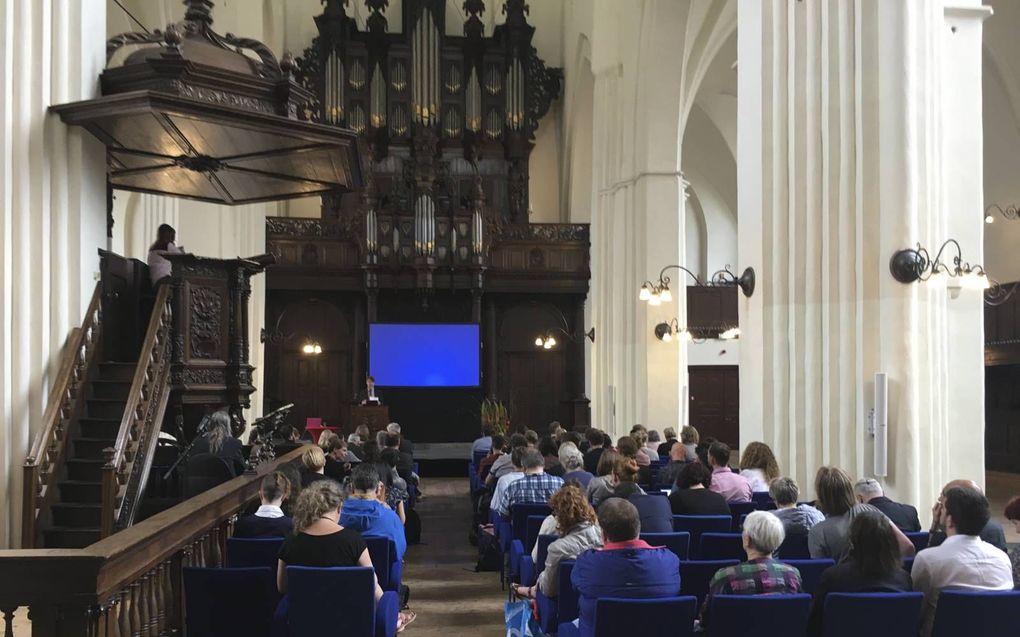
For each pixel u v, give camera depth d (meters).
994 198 16.28
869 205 7.66
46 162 7.86
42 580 3.63
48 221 7.91
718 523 5.76
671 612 3.48
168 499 8.22
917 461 7.35
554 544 4.67
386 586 5.01
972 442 7.75
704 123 23.89
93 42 8.39
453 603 6.91
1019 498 4.43
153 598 4.65
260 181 10.63
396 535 5.57
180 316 8.98
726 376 22.67
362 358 21.81
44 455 7.19
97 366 8.42
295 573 4.02
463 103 23.11
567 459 7.36
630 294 16.58
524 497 6.97
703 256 25.33
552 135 24.86
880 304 7.57
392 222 21.30
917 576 3.82
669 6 15.23
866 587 3.59
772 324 8.34
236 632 4.27
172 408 9.09
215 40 8.69
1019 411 16.48
